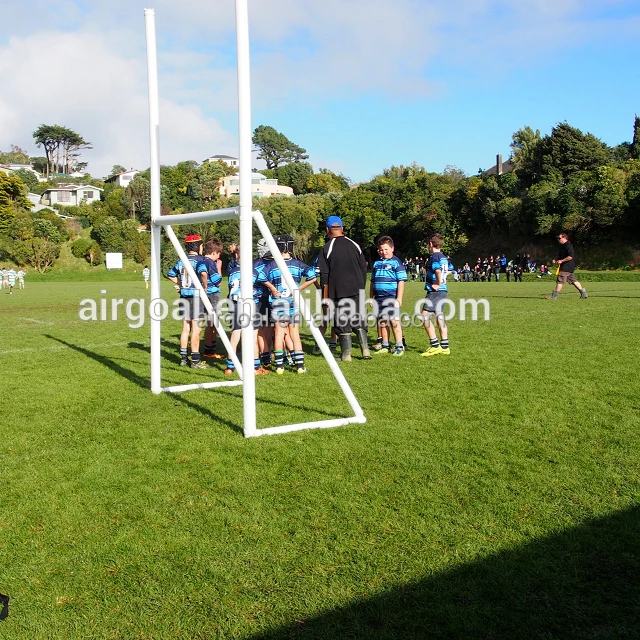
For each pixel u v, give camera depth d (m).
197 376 7.98
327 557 3.09
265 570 2.98
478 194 55.69
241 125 4.93
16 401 6.42
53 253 59.00
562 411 5.65
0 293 30.22
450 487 3.93
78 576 2.96
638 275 38.91
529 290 26.22
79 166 145.12
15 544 3.27
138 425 5.46
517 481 4.00
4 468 4.40
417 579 2.88
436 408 5.86
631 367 7.66
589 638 2.44
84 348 10.55
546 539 3.22
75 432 5.27
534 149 56.12
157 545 3.24
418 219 58.88
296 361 7.96
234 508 3.66
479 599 2.71
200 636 2.51
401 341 9.11
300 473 4.21
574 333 10.98
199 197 78.75
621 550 3.09
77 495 3.89
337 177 111.75
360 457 4.52
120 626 2.59
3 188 62.47
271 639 2.48
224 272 45.50
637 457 4.41
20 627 2.58
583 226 47.47
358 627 2.54
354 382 7.20
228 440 4.98
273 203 72.94
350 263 8.58
